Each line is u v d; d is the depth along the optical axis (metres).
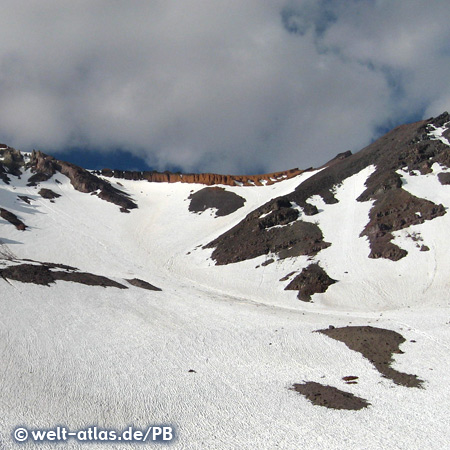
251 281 83.62
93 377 40.06
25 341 45.19
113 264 93.56
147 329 52.34
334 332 52.75
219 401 37.16
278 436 31.66
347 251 86.81
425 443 30.31
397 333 51.84
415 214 89.69
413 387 39.34
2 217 107.00
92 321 52.97
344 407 35.94
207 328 53.59
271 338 50.84
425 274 75.25
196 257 100.81
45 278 63.25
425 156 109.12
